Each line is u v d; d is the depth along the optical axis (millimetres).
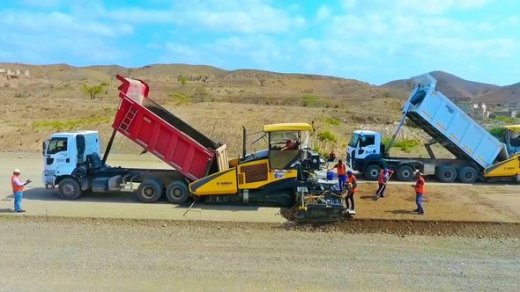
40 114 50500
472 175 23641
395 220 15680
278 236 14227
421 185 16703
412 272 11453
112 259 11805
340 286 10477
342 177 18500
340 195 16750
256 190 17688
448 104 22906
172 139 17922
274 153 17453
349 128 47312
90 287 10094
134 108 17828
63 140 18547
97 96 79125
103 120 41094
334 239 14086
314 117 49156
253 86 148750
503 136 25312
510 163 23203
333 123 48375
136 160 29891
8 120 44938
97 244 12984
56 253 12164
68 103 63188
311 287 10383
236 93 103188
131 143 35469
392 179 24203
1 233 13859
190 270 11203
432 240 14281
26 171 25672
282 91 127812
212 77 197750
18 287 10031
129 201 18516
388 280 10906
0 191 20172
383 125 52031
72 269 11094
